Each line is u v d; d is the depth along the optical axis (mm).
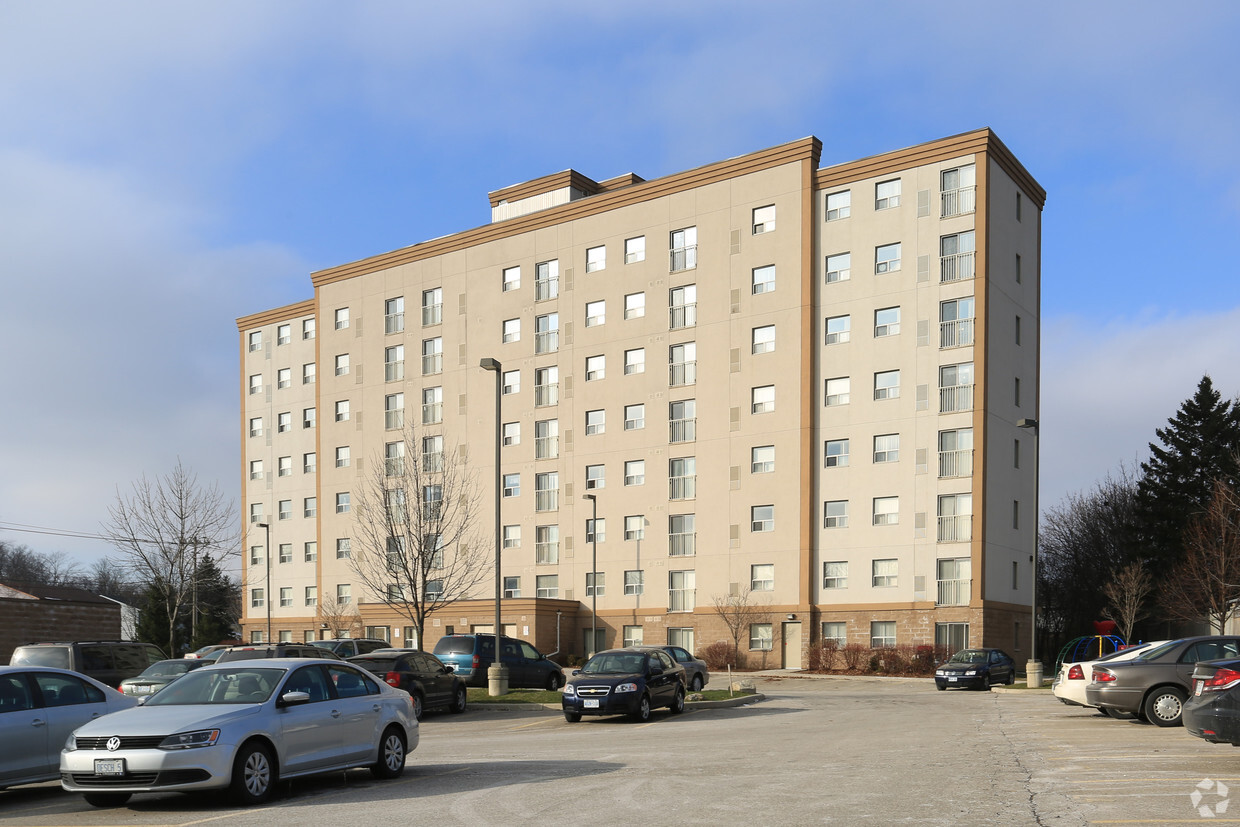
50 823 10820
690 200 54781
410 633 58719
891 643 47250
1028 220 52062
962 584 45812
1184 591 52656
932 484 47031
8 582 55281
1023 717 22797
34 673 13297
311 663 13180
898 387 48375
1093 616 67812
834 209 50906
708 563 52312
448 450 61969
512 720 25328
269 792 11977
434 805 11258
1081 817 9711
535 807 10977
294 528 70500
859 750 16375
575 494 56969
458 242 63219
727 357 52781
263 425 73375
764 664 49812
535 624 53125
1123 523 66438
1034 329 51969
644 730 21781
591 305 57656
